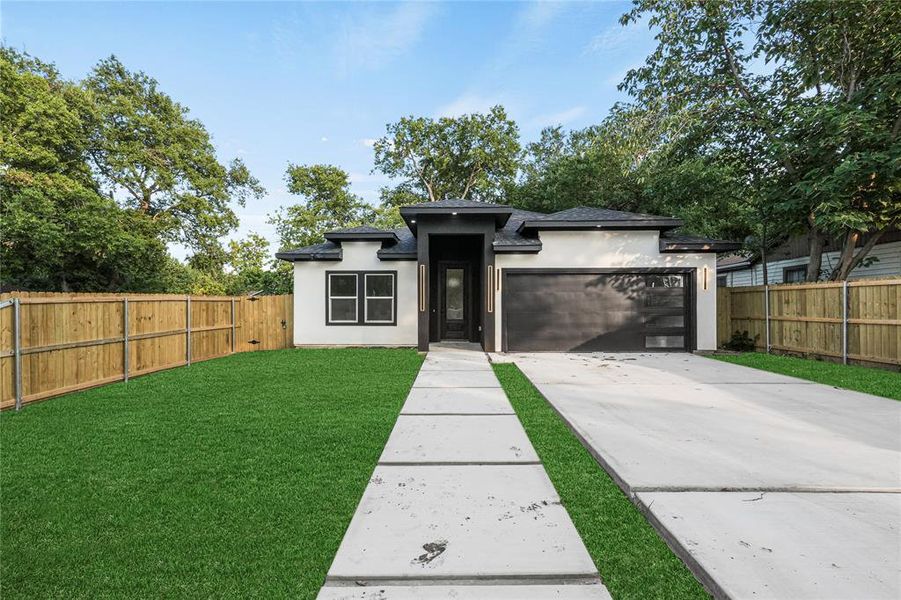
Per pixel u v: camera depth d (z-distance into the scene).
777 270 15.77
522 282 10.59
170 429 4.40
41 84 15.16
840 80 10.30
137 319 7.59
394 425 4.49
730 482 2.91
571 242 10.59
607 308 10.56
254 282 18.00
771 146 9.80
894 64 9.34
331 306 12.18
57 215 13.98
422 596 1.89
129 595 1.95
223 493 2.95
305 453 3.69
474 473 3.23
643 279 10.55
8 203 12.91
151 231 19.12
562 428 4.38
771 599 1.78
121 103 19.39
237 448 3.83
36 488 3.06
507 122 28.59
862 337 8.20
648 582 2.00
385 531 2.39
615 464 3.23
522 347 10.57
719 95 11.65
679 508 2.56
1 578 2.08
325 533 2.44
